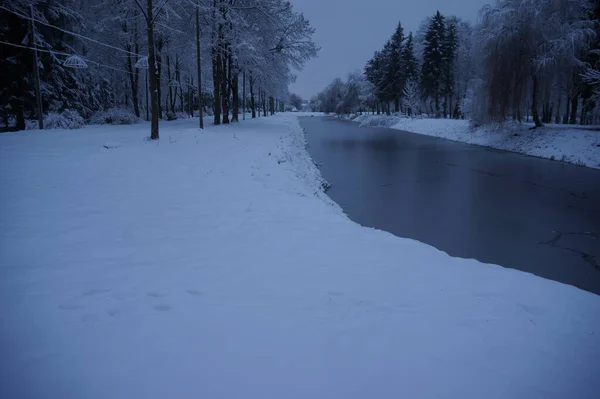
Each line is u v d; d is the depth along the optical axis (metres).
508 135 28.89
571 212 11.62
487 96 29.48
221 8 26.12
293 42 32.19
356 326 3.86
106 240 6.29
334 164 21.06
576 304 4.61
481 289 4.91
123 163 12.66
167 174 11.62
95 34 30.78
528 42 26.38
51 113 24.30
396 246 6.61
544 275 7.29
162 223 7.33
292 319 3.96
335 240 6.76
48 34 24.22
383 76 65.88
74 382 2.88
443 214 11.40
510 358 3.41
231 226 7.32
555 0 25.69
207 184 10.70
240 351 3.35
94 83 37.25
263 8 28.41
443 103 62.78
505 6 27.98
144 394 2.77
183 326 3.74
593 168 19.67
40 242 6.06
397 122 54.75
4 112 23.61
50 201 8.52
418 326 3.89
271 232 7.05
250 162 13.63
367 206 12.28
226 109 29.62
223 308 4.16
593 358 3.48
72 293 4.38
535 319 4.18
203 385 2.89
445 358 3.35
